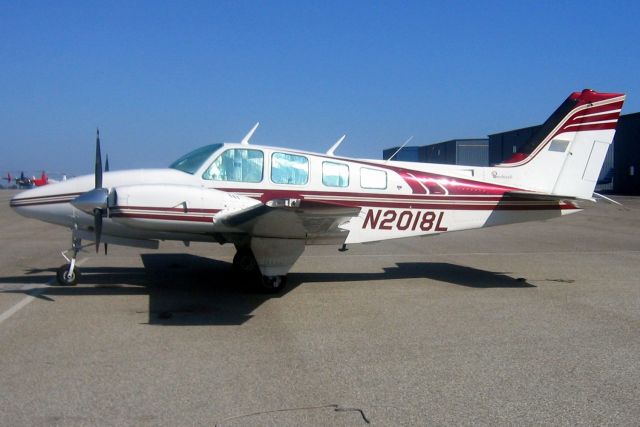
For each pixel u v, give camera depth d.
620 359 5.14
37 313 6.59
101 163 8.08
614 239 15.26
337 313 6.81
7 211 24.06
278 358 5.07
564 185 9.60
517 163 9.55
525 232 16.95
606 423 3.81
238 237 8.22
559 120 9.55
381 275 9.58
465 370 4.81
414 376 4.65
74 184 8.17
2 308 6.83
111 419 3.75
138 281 8.68
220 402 4.06
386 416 3.87
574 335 5.92
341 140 9.02
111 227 8.03
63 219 8.16
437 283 8.84
